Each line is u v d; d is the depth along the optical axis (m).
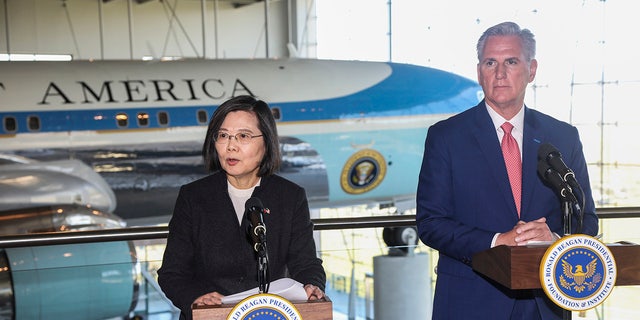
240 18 21.59
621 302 3.80
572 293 2.39
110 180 9.23
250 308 2.17
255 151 2.69
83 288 4.31
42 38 19.98
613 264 2.41
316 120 9.99
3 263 5.92
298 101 9.95
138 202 9.44
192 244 2.74
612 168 15.91
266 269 2.35
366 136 10.25
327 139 10.06
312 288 2.48
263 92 9.84
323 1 20.91
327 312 2.26
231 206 2.73
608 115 15.71
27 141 8.90
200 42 21.58
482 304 2.91
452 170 3.00
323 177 10.09
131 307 4.43
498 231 2.95
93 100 9.16
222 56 21.53
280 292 2.31
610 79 15.52
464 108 10.79
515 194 3.02
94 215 8.81
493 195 2.96
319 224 4.28
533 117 3.08
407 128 10.45
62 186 8.97
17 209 8.56
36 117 8.94
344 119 10.13
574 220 2.89
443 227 2.89
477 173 2.98
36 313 4.26
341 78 10.34
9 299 4.21
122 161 9.26
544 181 2.97
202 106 9.52
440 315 3.01
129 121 9.24
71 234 4.05
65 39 20.22
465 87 10.98
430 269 4.57
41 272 4.25
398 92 10.51
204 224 2.72
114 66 9.54
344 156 10.16
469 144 3.00
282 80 10.02
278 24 21.70
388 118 10.34
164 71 9.63
